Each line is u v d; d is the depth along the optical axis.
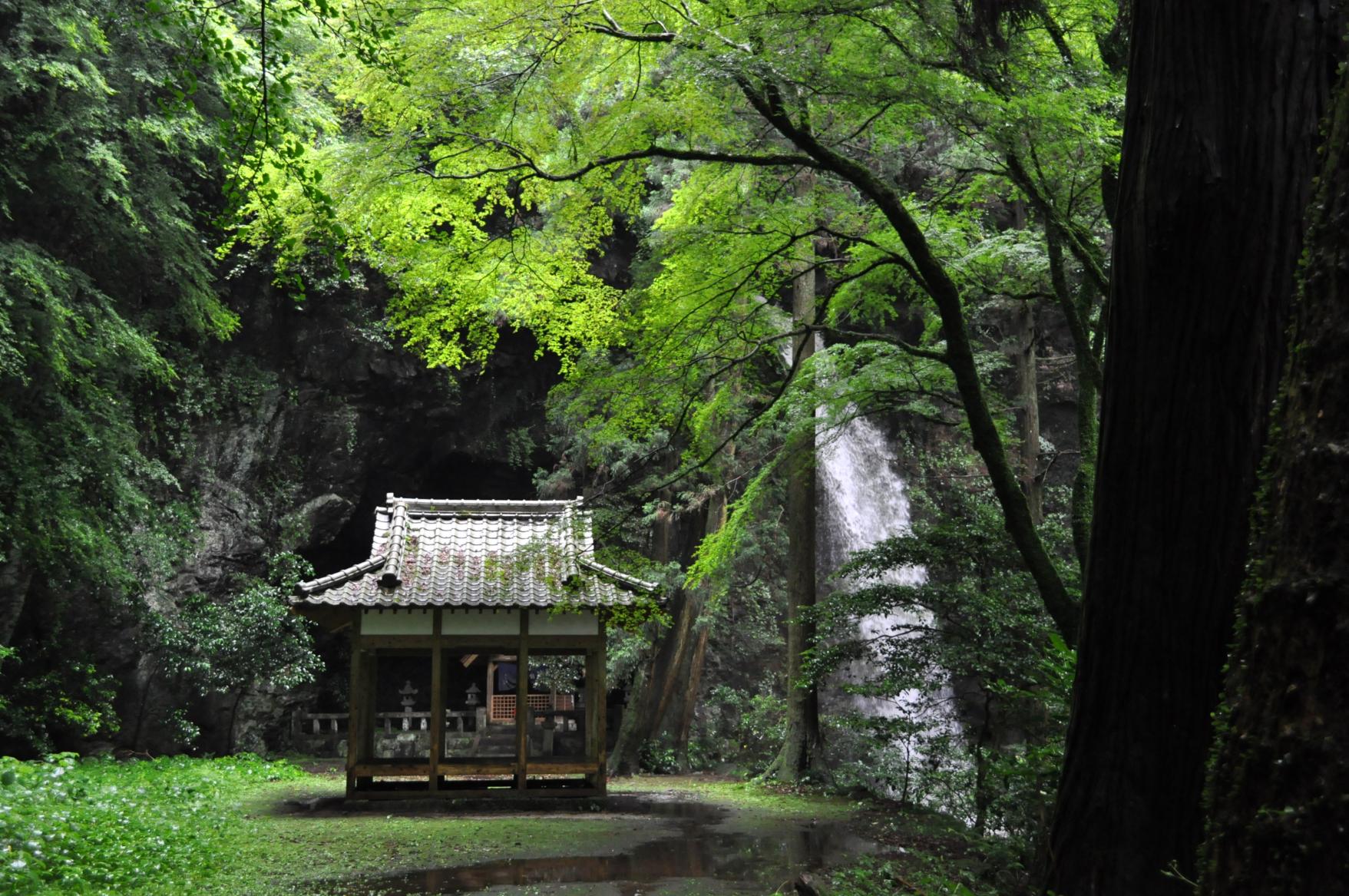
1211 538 4.06
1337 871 1.96
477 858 9.20
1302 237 3.97
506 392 23.84
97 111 15.30
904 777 15.68
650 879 8.36
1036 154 8.34
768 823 11.70
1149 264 4.18
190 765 16.50
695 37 7.25
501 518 14.94
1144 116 4.27
